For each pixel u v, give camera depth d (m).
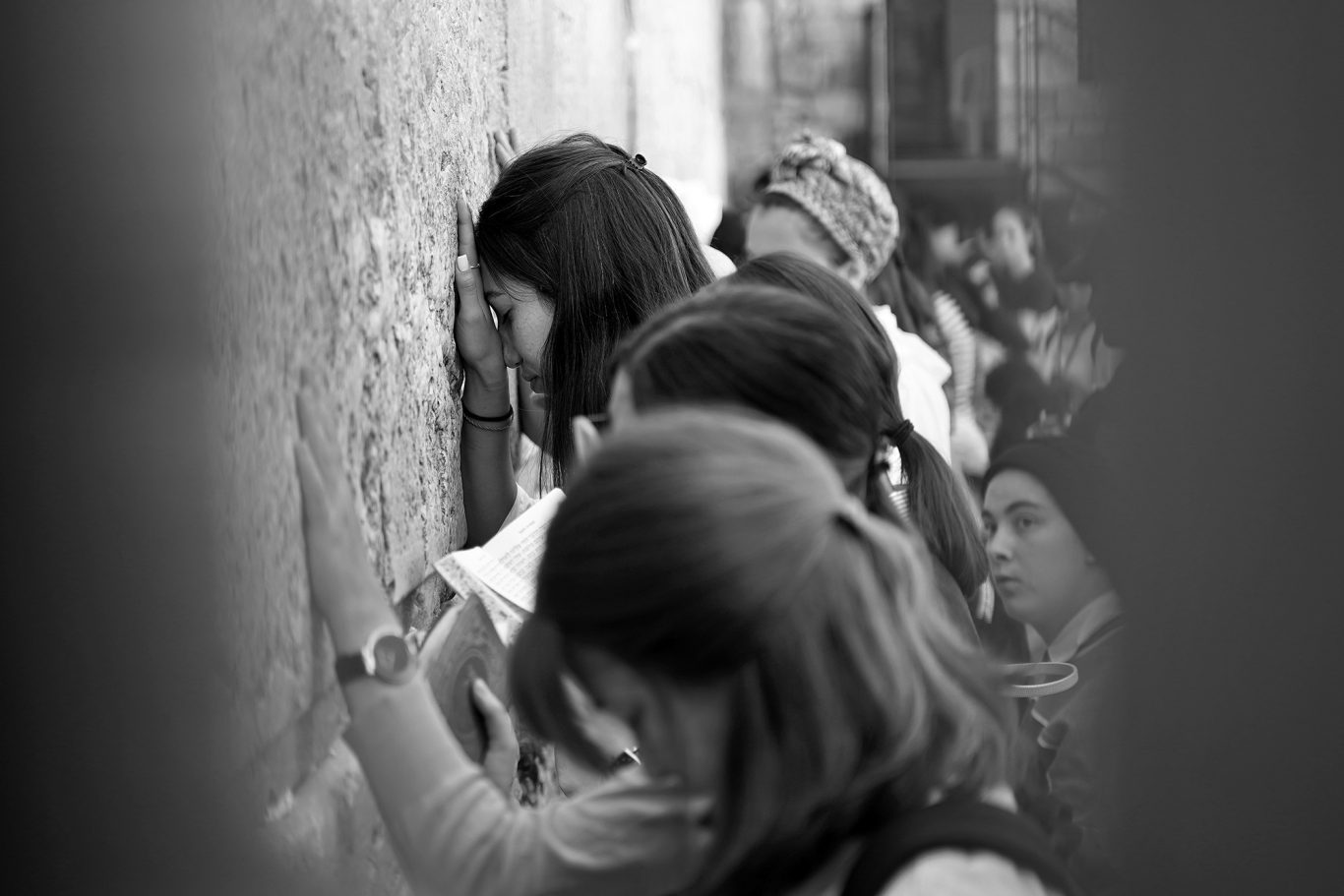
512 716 1.92
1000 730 1.03
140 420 0.90
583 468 0.96
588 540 0.92
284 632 1.20
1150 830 0.94
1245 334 0.91
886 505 1.41
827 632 0.92
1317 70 0.88
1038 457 2.39
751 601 0.90
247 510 1.09
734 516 0.91
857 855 0.98
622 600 0.90
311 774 1.31
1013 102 6.87
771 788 0.92
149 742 0.90
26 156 0.79
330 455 1.27
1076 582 2.35
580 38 4.03
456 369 2.12
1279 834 0.91
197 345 0.98
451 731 1.47
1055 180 5.15
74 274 0.83
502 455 2.21
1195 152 0.90
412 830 1.22
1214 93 0.89
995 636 2.47
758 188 5.14
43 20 0.80
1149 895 0.93
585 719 1.02
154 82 0.91
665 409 1.15
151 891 0.90
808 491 0.94
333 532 1.26
